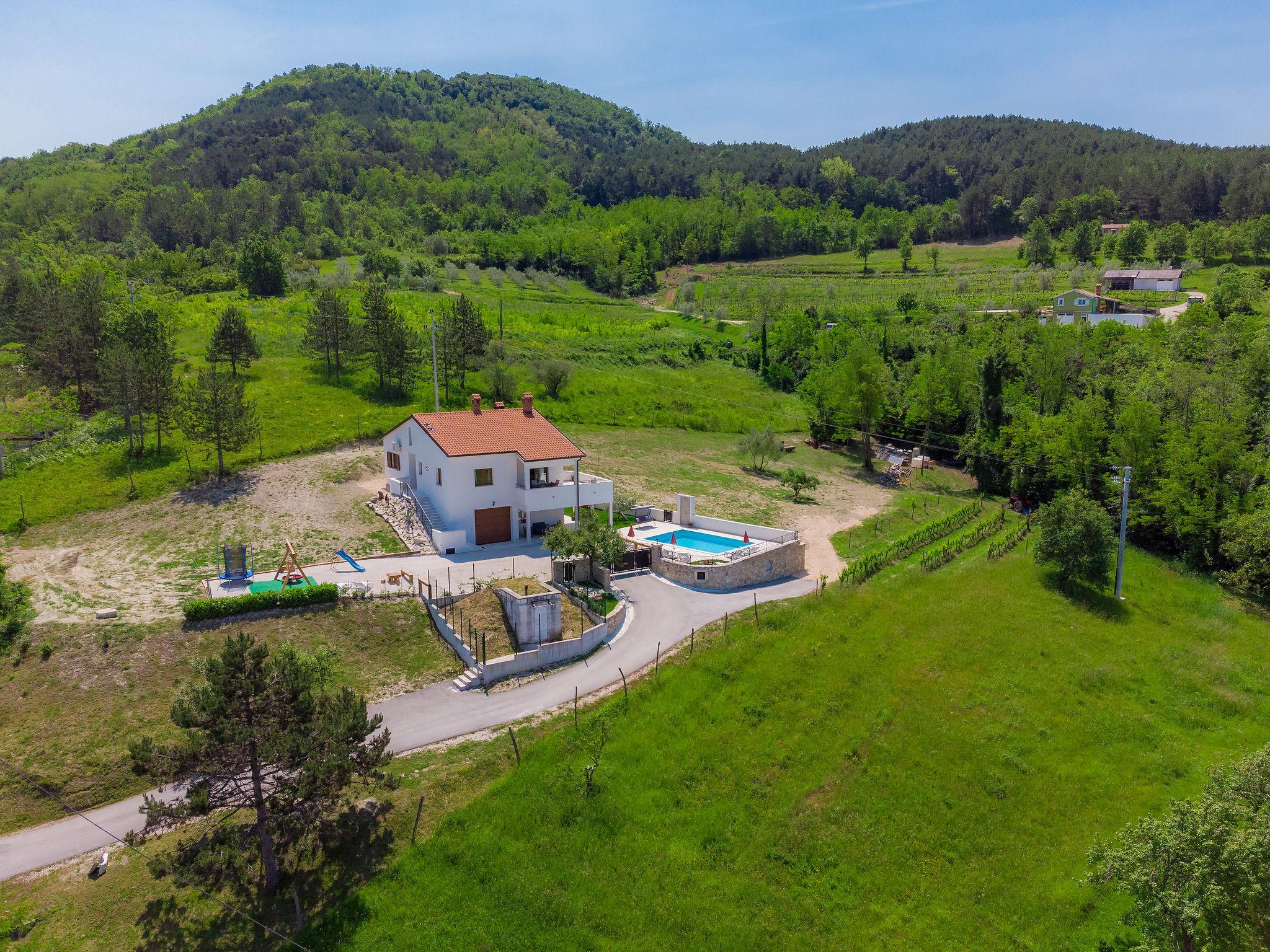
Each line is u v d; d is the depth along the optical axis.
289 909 27.92
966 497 76.38
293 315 118.75
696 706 38.50
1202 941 25.14
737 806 33.09
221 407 61.22
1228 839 24.31
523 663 41.44
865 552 59.31
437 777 33.09
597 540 48.94
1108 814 34.12
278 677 29.14
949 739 37.88
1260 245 165.50
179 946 26.61
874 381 83.88
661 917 28.14
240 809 32.59
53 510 56.78
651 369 116.00
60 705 36.78
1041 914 29.30
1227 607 53.62
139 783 34.22
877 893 30.00
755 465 81.25
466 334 94.88
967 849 32.09
